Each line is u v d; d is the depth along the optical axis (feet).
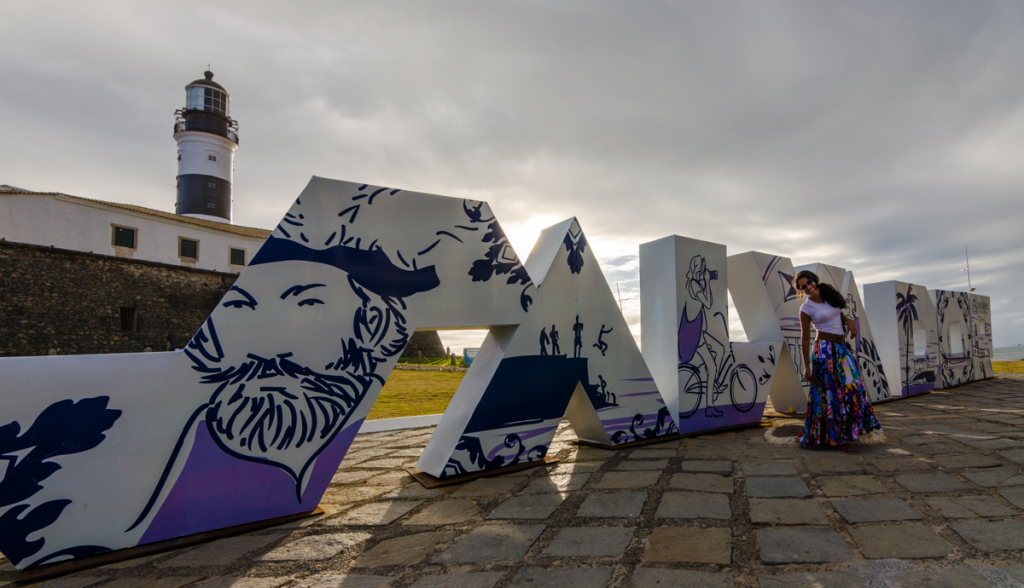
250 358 7.96
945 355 25.85
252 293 8.05
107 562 6.61
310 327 8.48
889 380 21.74
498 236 10.95
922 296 24.14
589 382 12.10
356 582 5.73
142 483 7.11
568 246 12.23
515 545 6.58
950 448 10.70
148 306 66.03
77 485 6.72
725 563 5.72
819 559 5.69
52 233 62.44
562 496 8.64
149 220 70.95
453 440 10.27
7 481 6.32
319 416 8.47
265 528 7.75
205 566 6.39
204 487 7.51
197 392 7.56
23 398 6.49
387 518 7.93
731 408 14.71
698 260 14.42
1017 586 4.82
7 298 54.44
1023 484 8.02
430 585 5.55
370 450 13.51
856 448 11.16
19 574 6.33
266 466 8.01
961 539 6.00
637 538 6.61
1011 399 19.98
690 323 14.01
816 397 11.31
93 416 6.88
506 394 10.72
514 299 11.03
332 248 8.80
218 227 78.18
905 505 7.30
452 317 10.06
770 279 16.79
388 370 9.17
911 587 4.94
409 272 9.58
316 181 8.77
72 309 59.21
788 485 8.59
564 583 5.42
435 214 10.05
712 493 8.38
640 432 12.86
